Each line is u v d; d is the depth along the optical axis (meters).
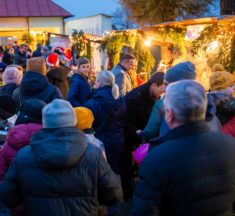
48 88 4.25
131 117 4.68
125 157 4.86
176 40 7.16
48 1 24.12
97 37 9.32
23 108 3.12
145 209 1.97
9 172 2.44
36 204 2.34
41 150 2.32
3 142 3.58
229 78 3.82
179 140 2.05
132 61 5.94
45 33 12.04
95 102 4.40
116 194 2.49
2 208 2.75
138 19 18.48
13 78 5.19
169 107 2.09
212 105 2.78
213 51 6.38
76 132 2.40
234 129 3.62
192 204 2.00
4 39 23.20
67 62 10.32
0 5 23.48
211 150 2.06
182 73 3.09
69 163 2.31
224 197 2.08
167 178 1.97
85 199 2.39
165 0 17.70
